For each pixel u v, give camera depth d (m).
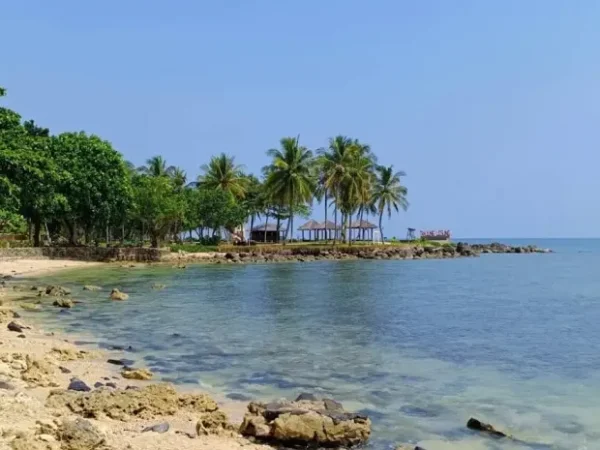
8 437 7.88
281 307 31.05
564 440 10.58
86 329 22.59
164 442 9.15
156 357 17.53
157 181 79.44
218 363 16.83
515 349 19.77
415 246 106.50
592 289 44.94
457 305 33.25
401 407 12.60
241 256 83.62
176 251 83.56
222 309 29.81
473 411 12.38
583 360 17.95
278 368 16.30
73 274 52.97
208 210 95.06
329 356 18.16
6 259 61.44
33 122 70.75
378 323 25.62
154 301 32.84
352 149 91.50
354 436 10.12
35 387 12.29
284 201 88.44
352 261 87.75
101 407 10.70
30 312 26.77
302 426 9.89
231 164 104.81
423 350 19.44
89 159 66.38
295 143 87.88
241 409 12.11
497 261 97.12
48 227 85.44
